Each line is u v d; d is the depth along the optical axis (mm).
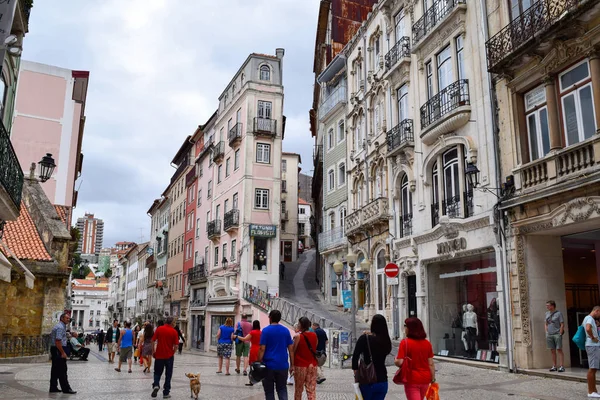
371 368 5859
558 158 12664
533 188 13414
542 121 13680
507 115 14734
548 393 10047
